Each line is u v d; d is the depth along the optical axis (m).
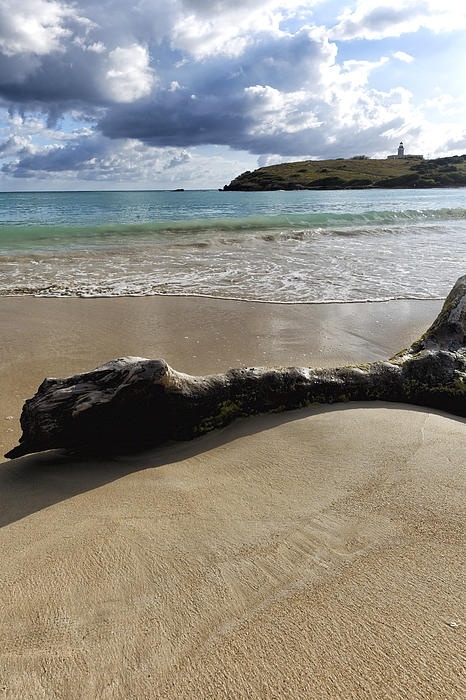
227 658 1.35
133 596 1.64
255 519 2.10
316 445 2.84
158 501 2.34
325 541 1.90
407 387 3.65
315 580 1.67
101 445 2.99
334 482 2.40
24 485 2.66
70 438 2.89
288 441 2.93
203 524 2.09
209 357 5.36
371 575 1.68
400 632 1.41
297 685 1.25
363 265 10.98
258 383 3.38
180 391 3.05
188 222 17.64
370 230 17.08
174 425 3.09
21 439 2.99
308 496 2.28
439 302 7.94
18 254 11.85
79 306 7.43
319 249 13.24
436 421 3.18
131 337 6.02
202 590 1.65
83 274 9.85
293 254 12.39
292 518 2.09
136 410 2.92
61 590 1.69
